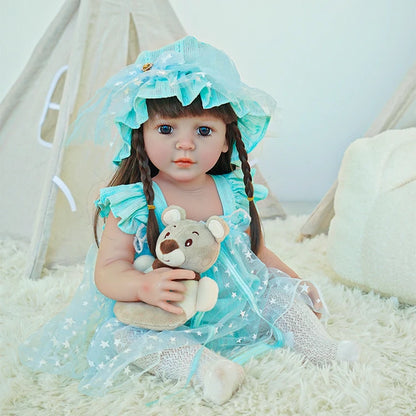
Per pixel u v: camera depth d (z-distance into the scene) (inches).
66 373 35.5
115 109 37.2
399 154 49.3
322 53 97.3
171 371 33.0
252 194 40.9
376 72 98.0
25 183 69.3
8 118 71.7
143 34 60.9
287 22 95.7
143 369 34.6
